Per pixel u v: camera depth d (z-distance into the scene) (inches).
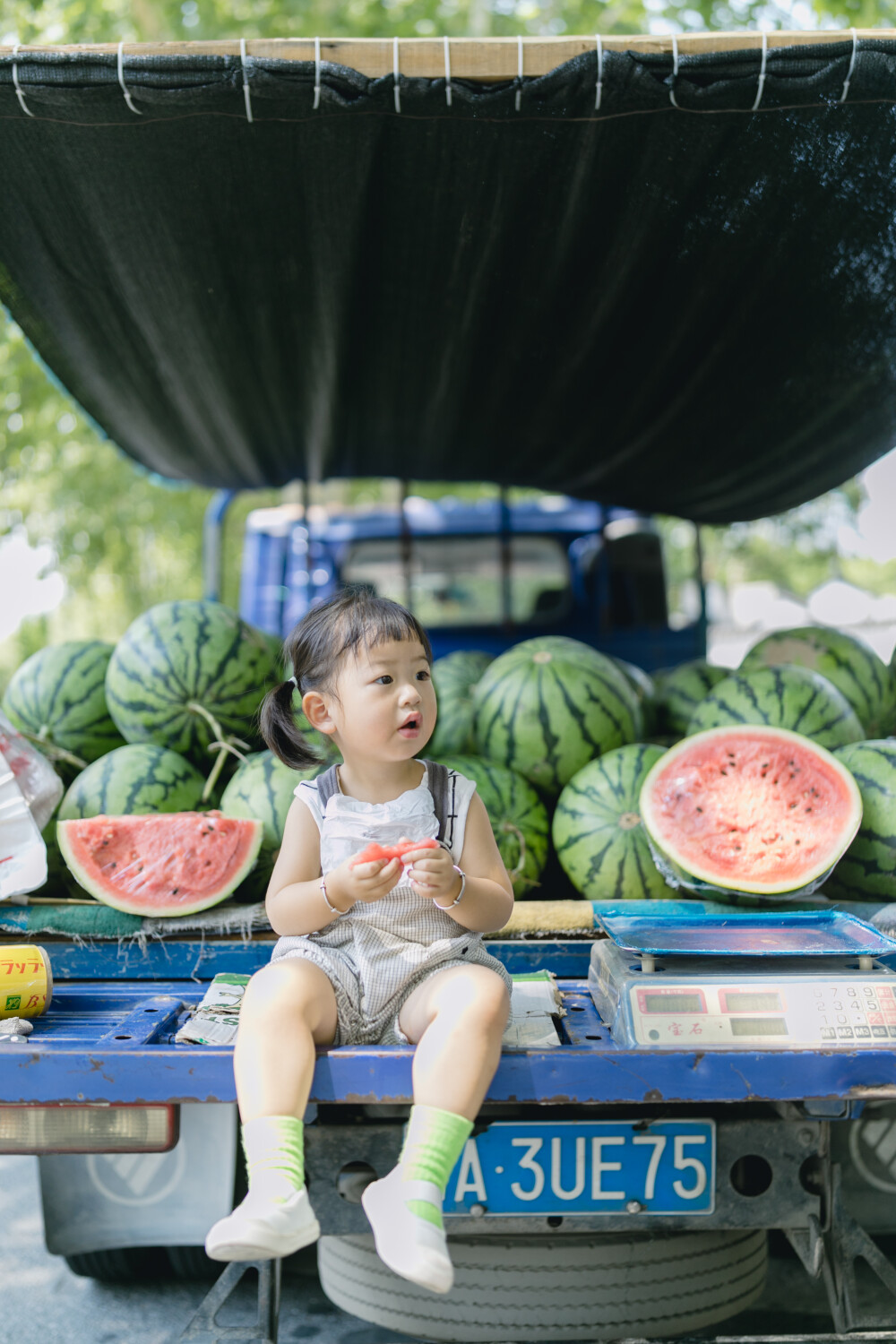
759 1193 77.1
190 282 125.8
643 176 104.3
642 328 135.0
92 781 120.7
